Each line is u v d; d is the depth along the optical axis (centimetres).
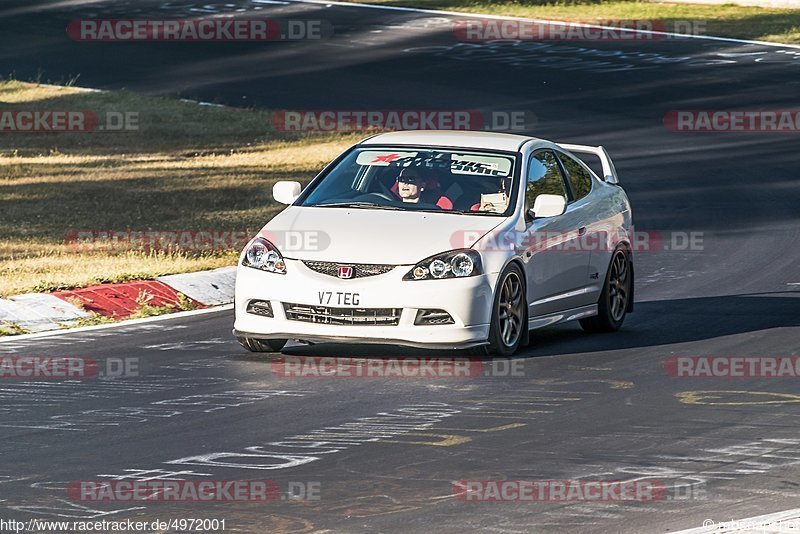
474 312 3953
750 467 2864
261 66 14138
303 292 3941
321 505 2591
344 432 3188
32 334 4531
